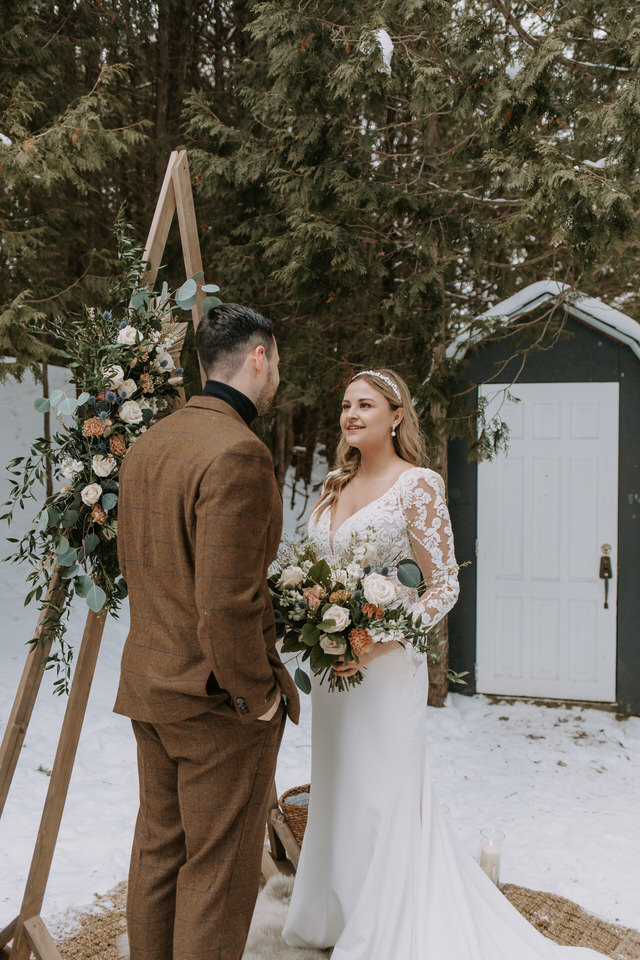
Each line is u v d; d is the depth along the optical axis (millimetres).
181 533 1658
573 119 3635
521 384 4902
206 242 5828
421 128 4867
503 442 4562
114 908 2639
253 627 1610
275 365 1909
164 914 1831
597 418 4832
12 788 3574
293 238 4293
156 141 6746
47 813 2170
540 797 3639
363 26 3670
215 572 1554
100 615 2172
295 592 2000
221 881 1734
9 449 7387
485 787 3752
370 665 2189
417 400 4438
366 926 2086
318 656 1960
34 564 2180
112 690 4820
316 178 4090
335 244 4004
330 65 3906
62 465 2061
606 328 4691
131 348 2078
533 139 3486
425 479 2258
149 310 2168
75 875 2852
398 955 2066
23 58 5277
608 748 4266
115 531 2047
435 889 2168
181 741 1726
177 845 1857
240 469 1597
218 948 1721
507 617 5012
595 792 3707
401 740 2182
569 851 3102
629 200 3277
